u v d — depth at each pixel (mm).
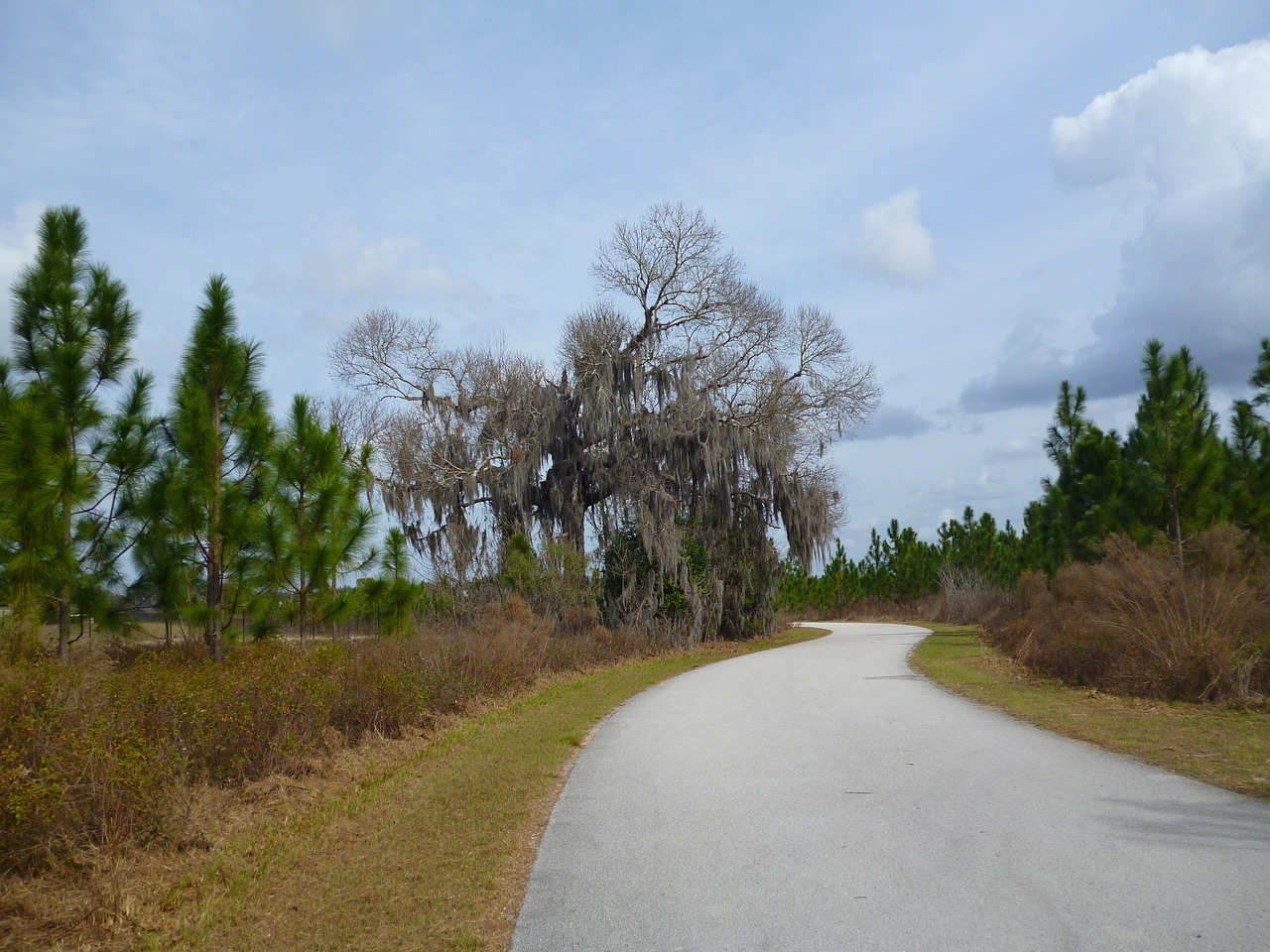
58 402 15016
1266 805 7223
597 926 5301
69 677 8297
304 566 15344
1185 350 23125
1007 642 24641
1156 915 5000
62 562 13984
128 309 16312
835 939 4926
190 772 8305
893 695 15617
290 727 9820
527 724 13414
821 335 37281
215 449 15234
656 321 35781
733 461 34062
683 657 28938
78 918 5582
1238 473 22797
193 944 5172
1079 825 6863
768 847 6746
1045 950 4629
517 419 32406
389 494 30266
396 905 5734
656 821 7664
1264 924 4812
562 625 26594
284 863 6605
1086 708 12898
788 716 13641
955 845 6531
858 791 8391
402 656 14773
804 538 36031
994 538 53875
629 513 31906
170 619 15680
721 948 4891
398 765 10344
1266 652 13117
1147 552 18688
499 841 7148
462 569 25594
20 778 6391
